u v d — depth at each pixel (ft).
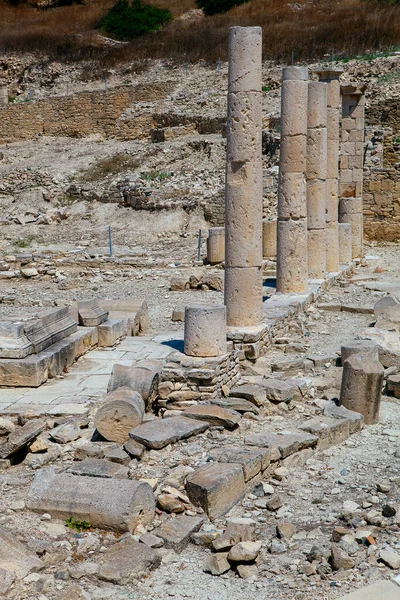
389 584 23.45
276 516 28.60
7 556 24.63
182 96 154.10
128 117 154.81
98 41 190.70
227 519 27.96
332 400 39.86
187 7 205.46
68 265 87.15
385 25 156.25
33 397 40.29
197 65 167.84
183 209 112.06
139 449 32.45
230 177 46.16
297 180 60.59
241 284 46.83
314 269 69.21
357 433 36.76
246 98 44.98
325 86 66.85
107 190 121.39
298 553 25.94
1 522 27.22
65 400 39.68
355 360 38.22
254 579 24.56
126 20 197.67
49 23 209.87
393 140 112.37
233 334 45.68
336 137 74.28
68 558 25.41
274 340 50.31
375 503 29.35
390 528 27.35
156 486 29.60
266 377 42.83
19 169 136.67
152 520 27.94
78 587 23.12
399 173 100.22
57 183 129.49
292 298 60.03
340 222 86.84
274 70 153.28
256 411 37.60
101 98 159.02
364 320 59.21
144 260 86.89
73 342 46.42
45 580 23.91
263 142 127.75
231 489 29.19
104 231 111.24
